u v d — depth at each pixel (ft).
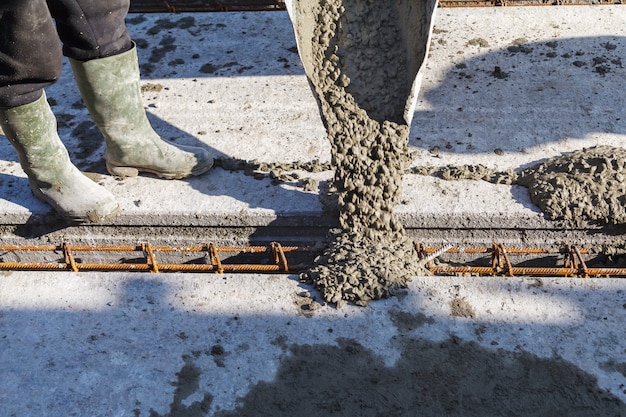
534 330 9.87
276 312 10.32
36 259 13.00
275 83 15.51
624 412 8.81
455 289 10.54
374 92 11.76
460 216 11.98
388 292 10.44
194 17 18.21
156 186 12.83
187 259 12.85
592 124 13.73
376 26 11.93
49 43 9.84
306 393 9.23
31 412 9.07
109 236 12.67
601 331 9.82
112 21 10.87
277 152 13.50
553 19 17.24
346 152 11.46
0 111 10.68
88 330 10.14
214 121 14.43
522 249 11.36
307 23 11.99
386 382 9.32
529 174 12.50
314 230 12.41
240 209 12.23
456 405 9.02
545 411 8.89
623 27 16.79
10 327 10.22
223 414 9.00
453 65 15.71
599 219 11.75
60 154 11.66
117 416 8.99
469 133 13.67
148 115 14.66
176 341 9.94
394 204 11.69
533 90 14.78
